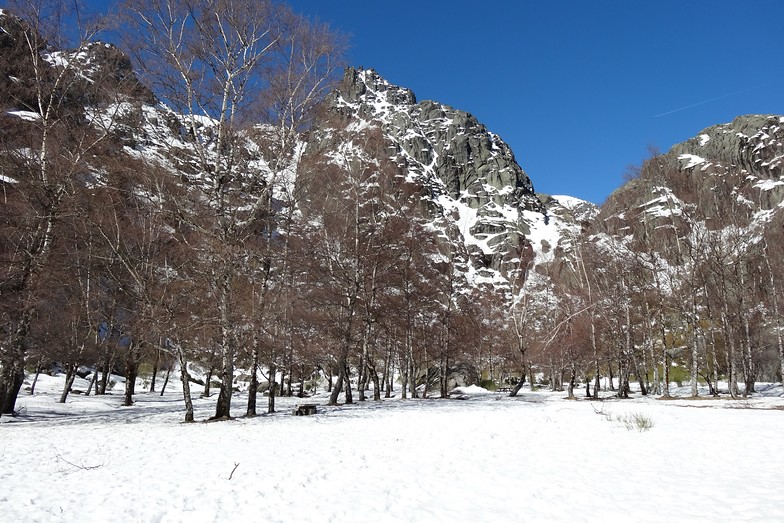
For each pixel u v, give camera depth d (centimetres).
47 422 1803
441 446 1055
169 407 2631
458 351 3956
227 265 1648
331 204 2216
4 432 1437
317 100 1870
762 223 2973
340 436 1235
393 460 907
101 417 2014
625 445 1016
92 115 1700
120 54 1670
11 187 1766
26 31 1717
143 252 1880
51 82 1747
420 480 746
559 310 3834
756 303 3453
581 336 3444
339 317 2536
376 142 2366
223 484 732
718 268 2981
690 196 2997
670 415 1553
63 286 2258
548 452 962
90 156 1748
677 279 3119
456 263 6900
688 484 682
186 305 1767
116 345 2741
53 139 1770
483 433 1238
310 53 1812
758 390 3481
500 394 3997
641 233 3150
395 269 2708
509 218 15475
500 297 5091
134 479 771
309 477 770
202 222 1678
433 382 4609
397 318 2950
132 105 1638
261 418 1773
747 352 3241
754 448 946
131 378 2922
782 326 3456
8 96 1736
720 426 1270
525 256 4703
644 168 3216
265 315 1834
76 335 2622
